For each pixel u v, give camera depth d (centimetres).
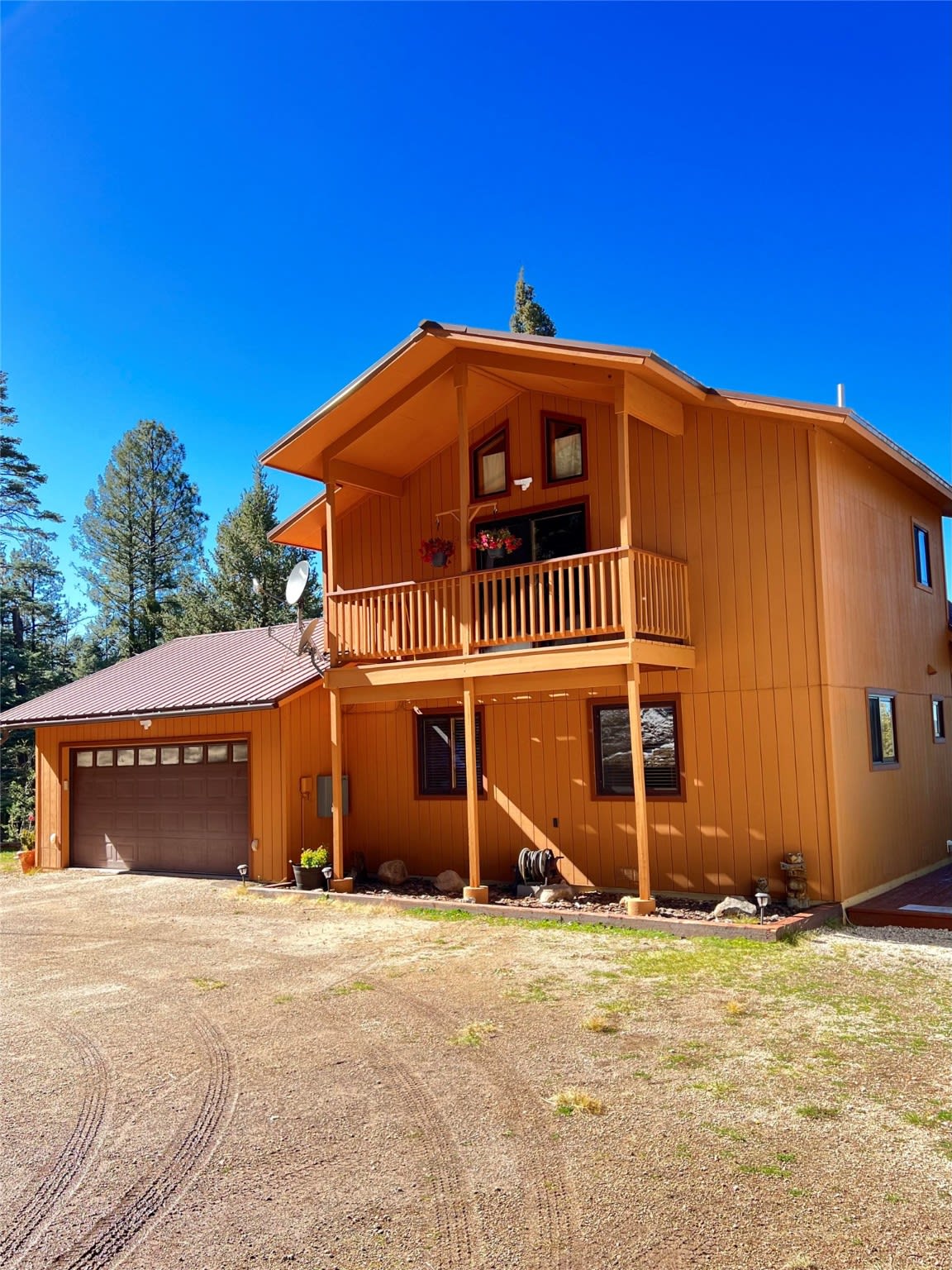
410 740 1354
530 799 1226
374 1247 357
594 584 1033
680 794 1095
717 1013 649
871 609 1163
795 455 1042
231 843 1405
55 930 1057
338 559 1459
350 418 1229
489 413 1305
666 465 1131
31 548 4231
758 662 1050
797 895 984
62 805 1628
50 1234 375
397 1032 632
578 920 988
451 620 1142
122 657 3681
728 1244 348
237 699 1327
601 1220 369
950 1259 335
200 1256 355
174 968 849
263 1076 555
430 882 1288
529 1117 477
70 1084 552
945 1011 646
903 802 1201
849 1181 396
